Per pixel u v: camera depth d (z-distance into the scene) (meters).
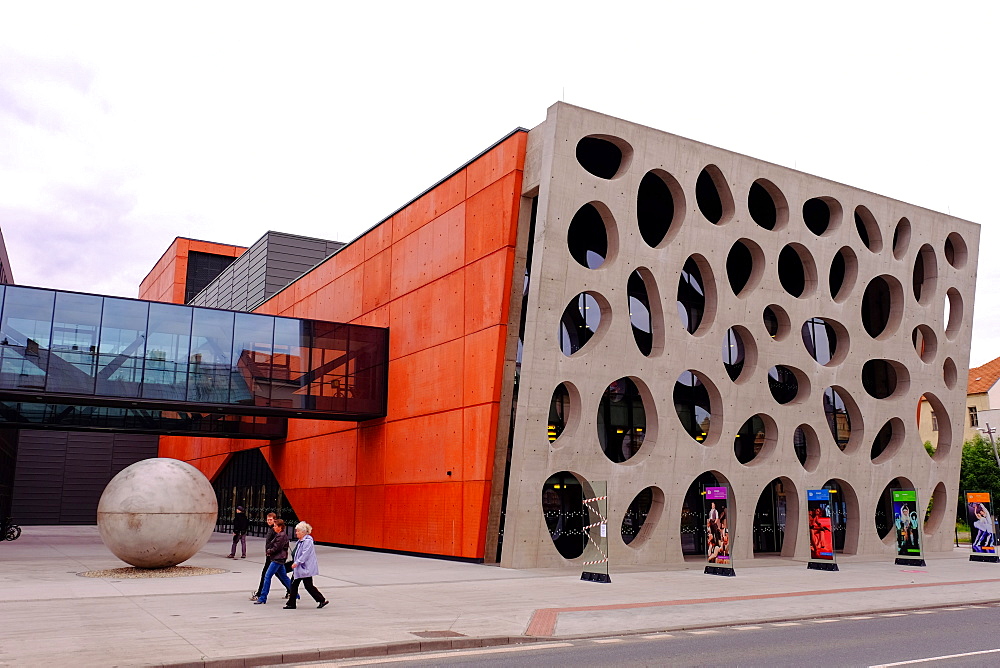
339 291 36.16
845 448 29.59
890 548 29.67
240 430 40.56
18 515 55.50
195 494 20.16
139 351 27.66
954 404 32.69
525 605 14.59
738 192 27.28
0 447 41.44
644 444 24.84
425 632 11.36
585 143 26.27
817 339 30.94
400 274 30.67
